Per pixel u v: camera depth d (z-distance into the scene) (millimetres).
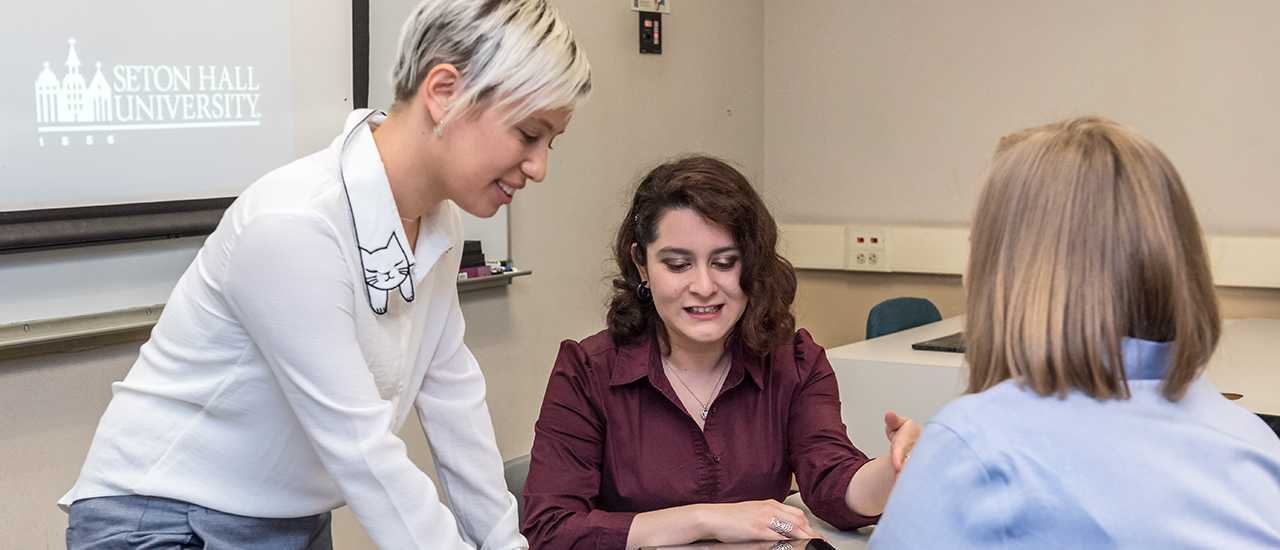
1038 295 768
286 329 967
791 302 1509
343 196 1009
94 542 1076
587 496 1467
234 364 1046
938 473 766
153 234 2018
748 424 1521
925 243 3619
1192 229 779
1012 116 3492
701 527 1324
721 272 1422
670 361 1535
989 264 816
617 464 1500
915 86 3666
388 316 1091
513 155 1009
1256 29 3078
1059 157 782
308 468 1127
